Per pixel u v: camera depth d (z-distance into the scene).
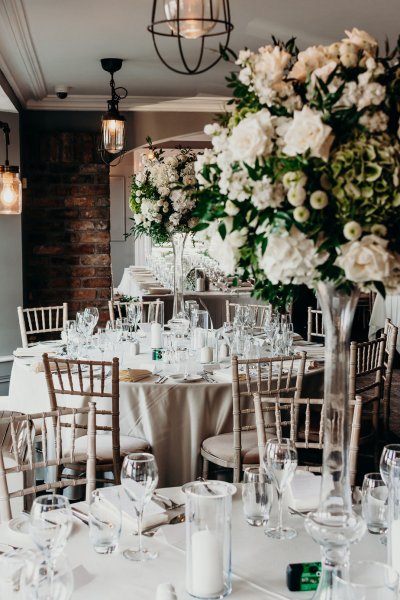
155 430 3.78
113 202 12.25
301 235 1.47
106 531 1.80
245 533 1.94
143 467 1.80
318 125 1.41
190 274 7.90
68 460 2.58
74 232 7.29
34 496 3.58
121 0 4.23
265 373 4.02
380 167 1.41
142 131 7.55
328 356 1.58
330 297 1.55
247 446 3.70
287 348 4.41
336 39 5.10
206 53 5.50
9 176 5.42
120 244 12.38
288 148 1.44
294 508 2.10
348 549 1.56
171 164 5.16
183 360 4.21
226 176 1.54
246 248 1.62
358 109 1.45
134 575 1.70
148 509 2.02
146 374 3.91
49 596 1.39
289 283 1.63
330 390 1.57
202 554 1.59
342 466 1.56
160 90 6.99
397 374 7.54
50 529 1.58
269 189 1.48
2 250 6.48
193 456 3.82
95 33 4.95
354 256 1.43
